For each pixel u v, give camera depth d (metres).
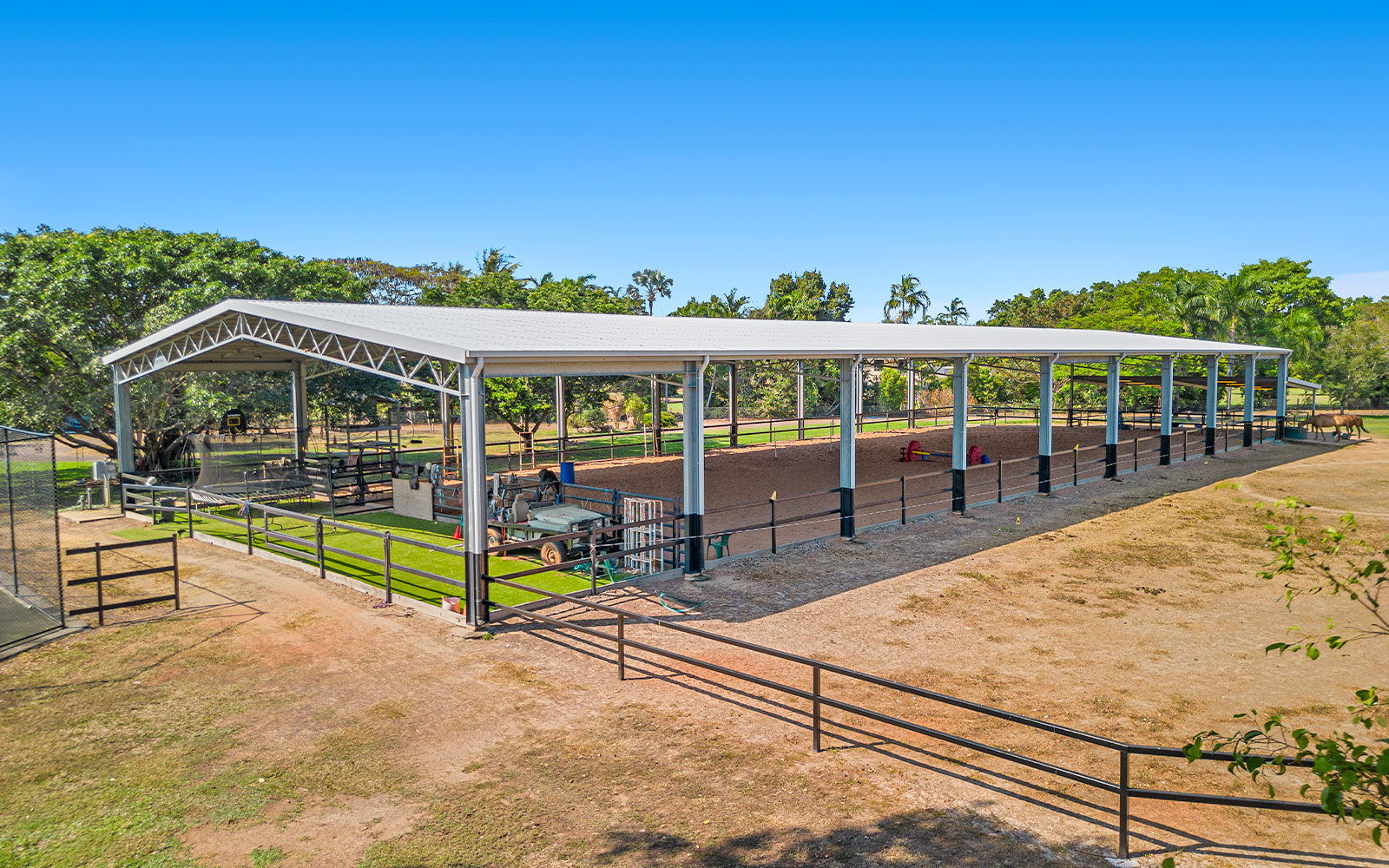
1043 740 7.16
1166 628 10.27
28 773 6.66
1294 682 8.49
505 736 7.26
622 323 18.19
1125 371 45.22
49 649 9.58
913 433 38.09
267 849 5.55
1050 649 9.52
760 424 43.78
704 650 9.48
